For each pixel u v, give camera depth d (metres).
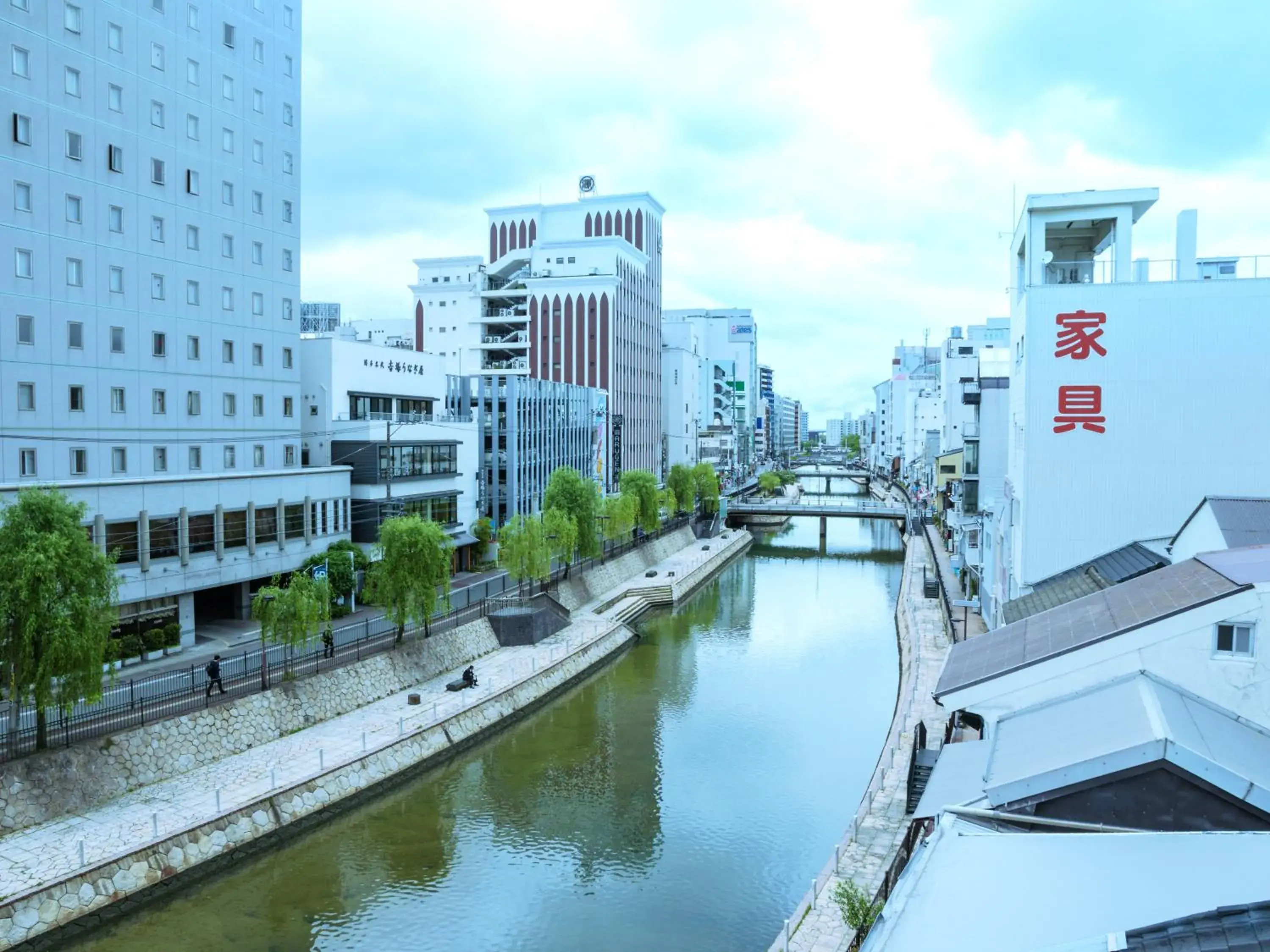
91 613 28.22
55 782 28.06
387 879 29.14
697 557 94.25
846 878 24.50
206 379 49.22
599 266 108.00
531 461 80.44
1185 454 35.69
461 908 27.59
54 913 23.64
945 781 18.95
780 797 35.91
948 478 102.81
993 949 10.73
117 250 44.19
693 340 164.75
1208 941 8.73
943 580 72.88
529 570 56.81
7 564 27.17
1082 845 13.18
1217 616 19.30
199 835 27.75
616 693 49.78
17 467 39.81
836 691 50.41
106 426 43.72
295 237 55.53
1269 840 12.46
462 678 45.44
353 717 38.91
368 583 45.31
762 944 26.08
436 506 63.59
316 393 57.16
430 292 114.94
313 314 151.00
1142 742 15.27
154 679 35.53
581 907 27.84
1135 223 37.91
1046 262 37.84
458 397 73.75
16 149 39.62
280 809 30.45
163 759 31.28
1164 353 35.66
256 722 35.34
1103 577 33.44
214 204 49.66
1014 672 20.91
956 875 12.98
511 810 34.50
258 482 47.31
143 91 45.41
